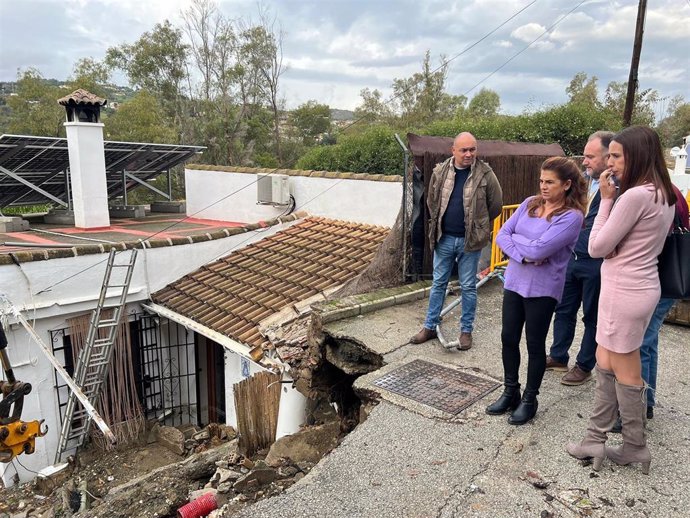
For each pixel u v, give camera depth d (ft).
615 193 9.02
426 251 21.57
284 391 20.43
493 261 22.67
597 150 12.56
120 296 28.30
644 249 8.59
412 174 21.01
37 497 23.94
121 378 28.12
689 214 9.80
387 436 11.26
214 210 45.29
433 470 10.01
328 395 18.22
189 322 26.37
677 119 108.17
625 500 8.97
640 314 8.72
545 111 51.08
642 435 9.47
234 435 27.20
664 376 14.01
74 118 37.55
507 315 11.35
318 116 134.51
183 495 18.08
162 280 30.40
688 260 8.75
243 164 112.47
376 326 17.53
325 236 32.96
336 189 35.68
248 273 29.81
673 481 9.45
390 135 51.72
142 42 112.37
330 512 8.97
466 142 14.84
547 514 8.71
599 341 9.30
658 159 8.52
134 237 35.32
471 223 14.90
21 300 25.17
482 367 14.57
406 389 13.30
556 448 10.55
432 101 96.89
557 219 10.53
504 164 23.09
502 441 10.87
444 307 19.61
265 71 116.47
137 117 98.53
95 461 25.75
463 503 9.06
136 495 18.60
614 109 69.26
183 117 114.21
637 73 47.60
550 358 14.19
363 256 28.55
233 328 24.03
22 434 16.72
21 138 36.04
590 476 9.64
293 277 27.66
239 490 13.20
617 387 9.36
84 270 27.22
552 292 10.74
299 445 16.81
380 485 9.63
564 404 12.32
